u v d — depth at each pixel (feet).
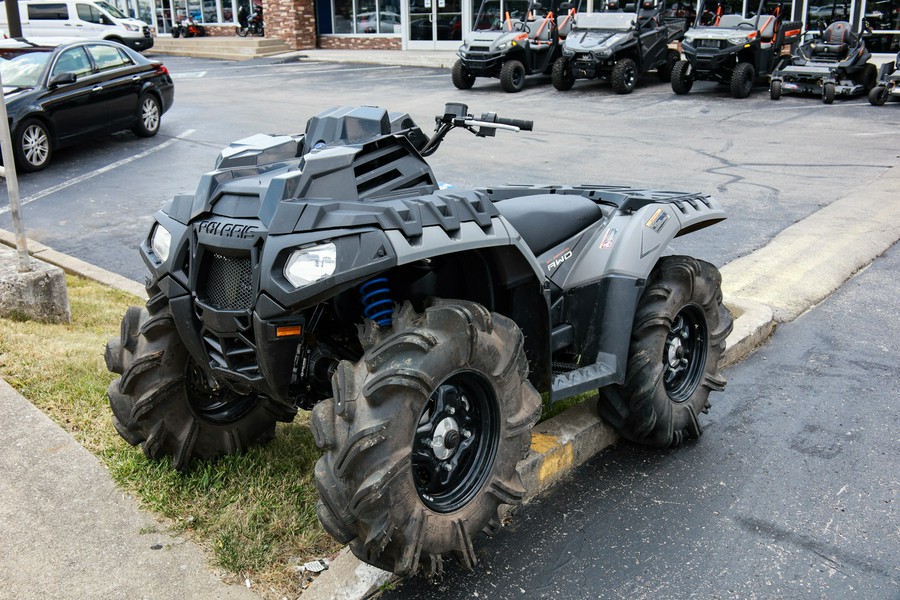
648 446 14.35
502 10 83.30
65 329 18.70
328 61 93.97
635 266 12.93
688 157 40.06
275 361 9.37
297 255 9.02
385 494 8.87
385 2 98.89
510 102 59.67
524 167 38.04
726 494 12.76
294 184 9.49
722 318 14.76
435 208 9.64
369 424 8.82
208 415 12.31
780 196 32.30
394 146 10.57
